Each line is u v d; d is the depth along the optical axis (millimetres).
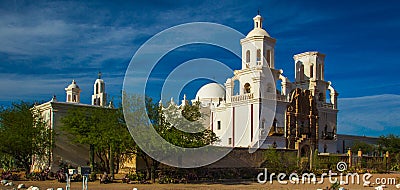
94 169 48281
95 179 43125
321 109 76938
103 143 43031
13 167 54750
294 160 57344
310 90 75500
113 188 34750
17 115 48219
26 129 46188
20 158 47125
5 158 55000
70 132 48188
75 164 50875
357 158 68562
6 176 42031
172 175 43062
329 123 78312
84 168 23547
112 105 51656
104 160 52812
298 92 71250
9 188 34000
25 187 34438
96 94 64625
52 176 44500
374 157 71438
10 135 45094
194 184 40750
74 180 40750
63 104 51719
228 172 48031
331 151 76750
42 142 47188
